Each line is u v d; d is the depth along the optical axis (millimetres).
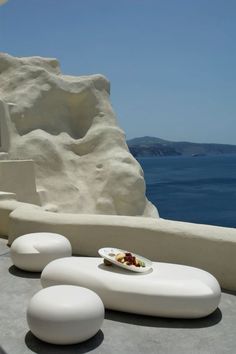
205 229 5172
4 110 13906
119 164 19703
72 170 20094
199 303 3990
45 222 6406
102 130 20922
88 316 3602
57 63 22609
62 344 3617
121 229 5734
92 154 20562
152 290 4043
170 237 5328
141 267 4391
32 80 20812
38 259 5406
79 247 6105
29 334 3875
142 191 19656
